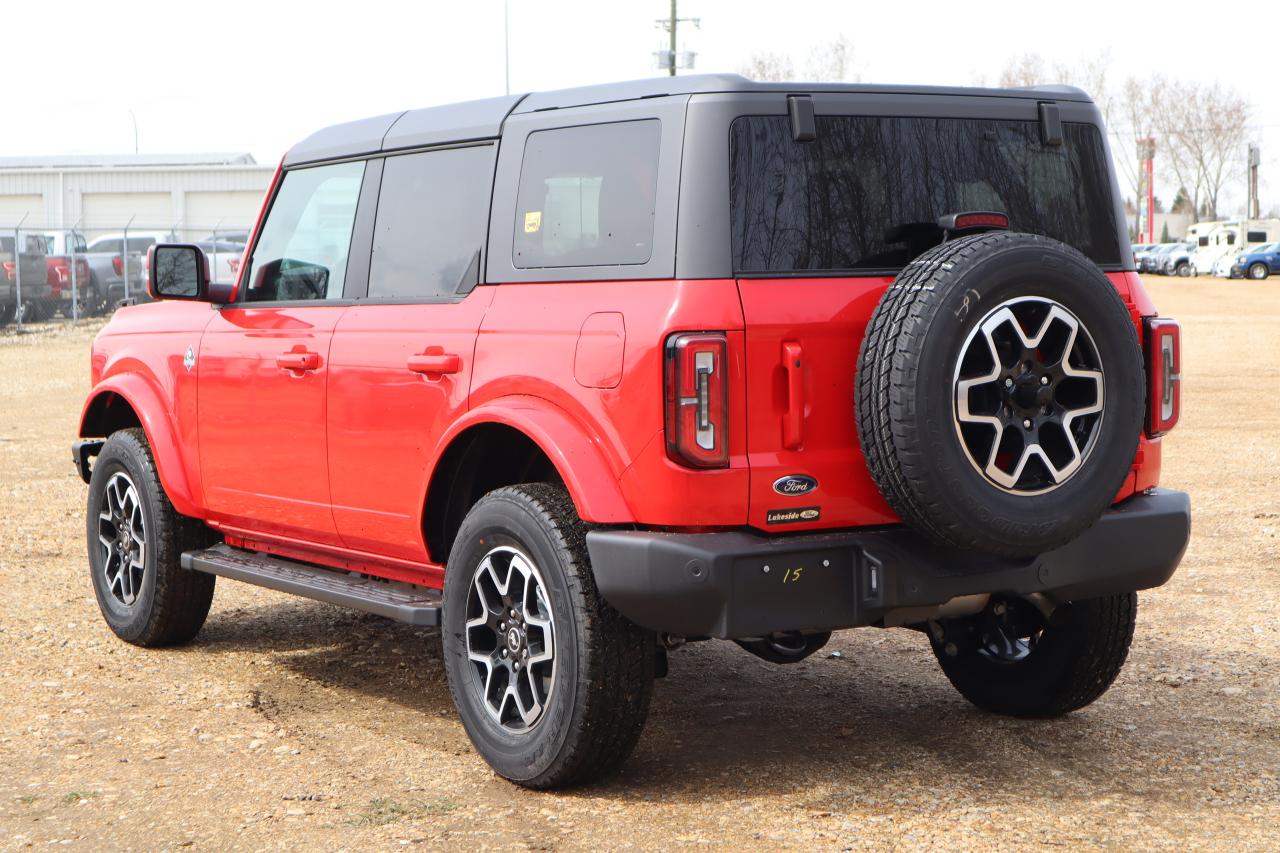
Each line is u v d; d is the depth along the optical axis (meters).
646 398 3.87
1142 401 4.04
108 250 34.59
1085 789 4.26
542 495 4.19
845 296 3.98
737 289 3.87
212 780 4.42
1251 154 105.25
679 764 4.53
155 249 5.47
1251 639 6.08
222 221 47.66
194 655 6.05
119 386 6.14
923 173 4.20
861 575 3.96
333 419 5.02
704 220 3.89
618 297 4.02
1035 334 3.86
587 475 3.98
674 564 3.79
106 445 6.24
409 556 4.86
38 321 30.23
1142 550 4.33
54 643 6.22
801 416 3.91
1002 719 5.03
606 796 4.22
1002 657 5.07
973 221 4.06
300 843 3.88
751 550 3.83
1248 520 8.83
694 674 5.68
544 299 4.28
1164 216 118.56
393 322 4.80
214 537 6.06
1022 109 4.41
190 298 5.58
